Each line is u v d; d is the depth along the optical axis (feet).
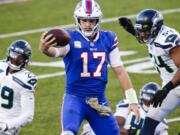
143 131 86.28
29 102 78.74
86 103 80.59
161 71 86.99
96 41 80.79
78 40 80.12
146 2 168.66
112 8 164.14
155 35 84.58
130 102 81.25
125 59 132.26
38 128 100.42
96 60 80.43
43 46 74.38
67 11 162.91
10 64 79.25
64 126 78.64
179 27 151.53
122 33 147.23
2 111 79.30
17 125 77.87
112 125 81.46
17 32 149.48
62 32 74.79
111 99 112.57
